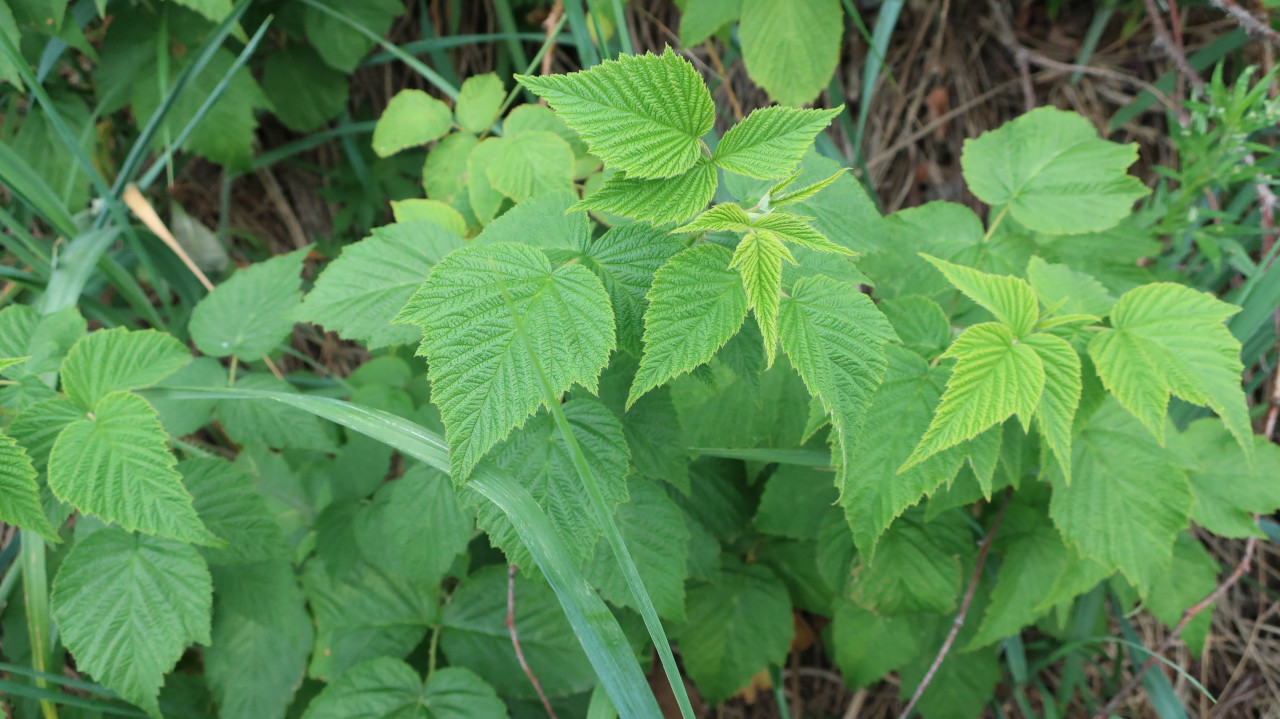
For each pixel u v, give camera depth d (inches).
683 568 18.2
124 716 22.5
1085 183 20.8
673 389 19.7
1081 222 20.5
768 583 24.7
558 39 26.0
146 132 25.2
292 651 22.5
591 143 14.1
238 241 37.9
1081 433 19.2
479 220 20.1
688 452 18.8
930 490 16.9
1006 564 22.2
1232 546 29.8
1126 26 29.4
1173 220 24.8
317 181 37.8
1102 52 31.2
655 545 18.2
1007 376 16.2
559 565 15.7
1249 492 21.6
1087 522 19.0
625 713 16.3
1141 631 29.9
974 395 16.0
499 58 33.7
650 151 14.3
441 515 19.7
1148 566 18.7
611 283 15.5
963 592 24.3
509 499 15.8
